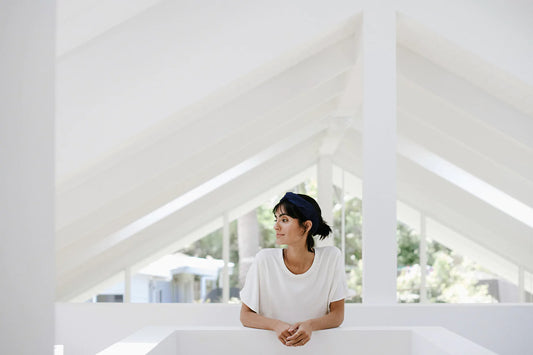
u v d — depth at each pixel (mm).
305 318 2887
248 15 5164
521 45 5500
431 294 11516
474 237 11328
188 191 8688
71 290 10062
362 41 5461
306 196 2898
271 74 6062
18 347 1219
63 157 4676
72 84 4754
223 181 9672
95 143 4734
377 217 5129
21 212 1231
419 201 11461
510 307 4477
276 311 2895
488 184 8836
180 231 11023
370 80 5348
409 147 9266
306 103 7930
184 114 5355
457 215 11219
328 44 6527
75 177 5156
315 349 2781
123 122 4797
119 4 4168
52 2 1345
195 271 11406
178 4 5062
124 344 2396
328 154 12312
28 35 1272
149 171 6293
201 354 2787
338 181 12617
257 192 12117
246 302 2879
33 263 1256
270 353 2791
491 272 11305
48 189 1310
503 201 9242
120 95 4816
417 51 6633
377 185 5188
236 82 5328
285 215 2801
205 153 7566
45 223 1290
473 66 6082
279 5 5215
